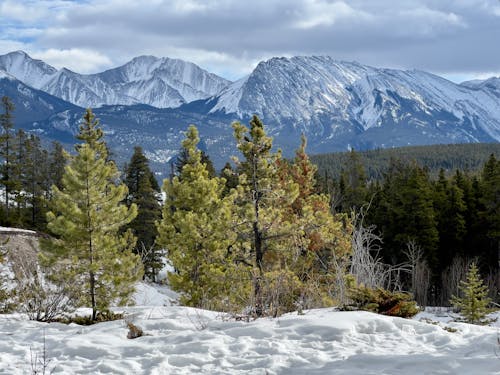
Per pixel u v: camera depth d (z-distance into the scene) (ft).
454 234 151.53
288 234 59.26
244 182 60.08
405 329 31.09
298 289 50.75
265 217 59.16
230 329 31.37
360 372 22.80
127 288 44.01
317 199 83.56
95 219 43.34
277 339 29.25
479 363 22.36
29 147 184.24
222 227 60.13
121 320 37.17
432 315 108.27
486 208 155.02
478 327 33.53
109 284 44.47
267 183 60.23
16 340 31.68
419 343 28.27
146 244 143.54
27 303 42.63
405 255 142.92
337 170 412.77
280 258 60.90
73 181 42.93
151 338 30.83
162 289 107.55
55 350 28.81
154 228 145.48
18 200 167.02
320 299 52.37
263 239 59.31
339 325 30.30
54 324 36.58
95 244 43.62
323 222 63.00
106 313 43.70
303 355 26.23
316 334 29.55
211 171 150.61
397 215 148.87
